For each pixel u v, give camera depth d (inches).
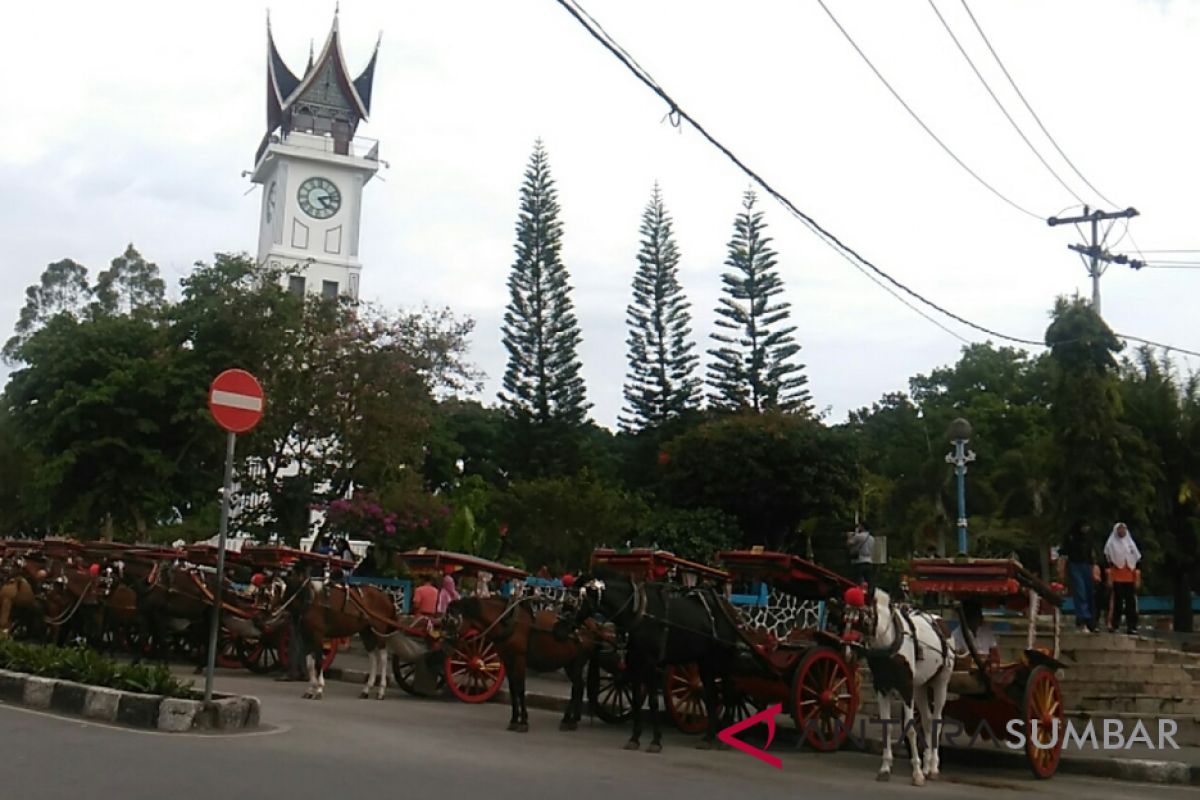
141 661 722.8
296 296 1176.8
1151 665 633.0
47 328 1126.4
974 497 1625.2
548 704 657.0
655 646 489.1
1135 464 940.6
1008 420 1907.0
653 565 594.6
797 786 409.1
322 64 2652.6
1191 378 1048.8
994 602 517.7
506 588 732.7
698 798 364.5
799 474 1080.2
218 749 391.9
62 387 1069.1
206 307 1109.7
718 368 1665.8
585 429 1798.7
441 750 433.7
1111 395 941.8
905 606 463.5
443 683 665.6
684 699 569.3
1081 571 753.0
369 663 794.2
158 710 441.1
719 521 1034.7
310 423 1130.7
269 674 746.2
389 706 597.0
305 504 1121.4
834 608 491.8
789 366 1651.1
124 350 1096.2
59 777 326.6
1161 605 1119.6
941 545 1537.9
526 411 1729.8
